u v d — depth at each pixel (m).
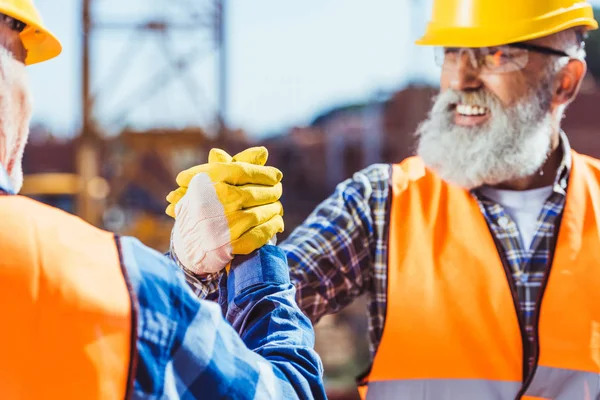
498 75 1.81
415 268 1.83
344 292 1.88
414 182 1.92
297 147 25.16
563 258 1.78
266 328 1.21
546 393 1.73
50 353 0.95
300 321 1.25
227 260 1.28
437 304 1.79
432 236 1.84
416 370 1.78
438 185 1.90
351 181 1.96
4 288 0.95
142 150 17.11
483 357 1.76
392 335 1.81
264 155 1.33
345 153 24.58
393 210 1.88
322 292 1.83
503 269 1.79
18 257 0.97
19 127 1.10
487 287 1.79
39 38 1.25
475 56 1.82
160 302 1.04
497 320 1.77
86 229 1.06
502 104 1.81
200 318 1.07
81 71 16.38
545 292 1.76
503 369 1.75
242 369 1.09
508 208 1.87
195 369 1.05
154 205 20.47
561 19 1.83
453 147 1.84
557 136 1.92
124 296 1.00
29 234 0.99
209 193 1.26
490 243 1.81
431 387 1.77
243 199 1.26
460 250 1.82
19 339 0.95
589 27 1.92
